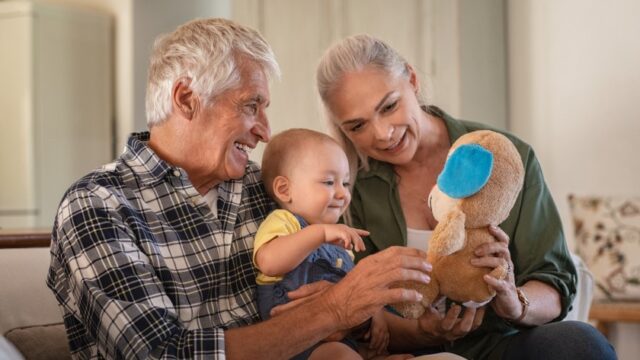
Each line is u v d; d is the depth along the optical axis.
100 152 5.24
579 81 3.98
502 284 1.50
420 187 2.05
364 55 1.94
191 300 1.64
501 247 1.50
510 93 4.30
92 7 5.28
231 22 1.76
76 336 1.64
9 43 5.02
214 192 1.81
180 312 1.62
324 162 1.77
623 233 3.51
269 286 1.71
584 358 1.68
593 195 3.91
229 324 1.68
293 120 4.50
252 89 1.73
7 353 1.57
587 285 2.33
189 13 5.32
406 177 2.07
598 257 3.53
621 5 3.80
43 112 5.00
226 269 1.71
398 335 1.85
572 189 4.02
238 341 1.48
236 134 1.73
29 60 4.95
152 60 1.77
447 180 1.43
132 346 1.46
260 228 1.74
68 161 5.11
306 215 1.78
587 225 3.58
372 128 1.95
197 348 1.46
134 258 1.55
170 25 5.27
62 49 5.06
